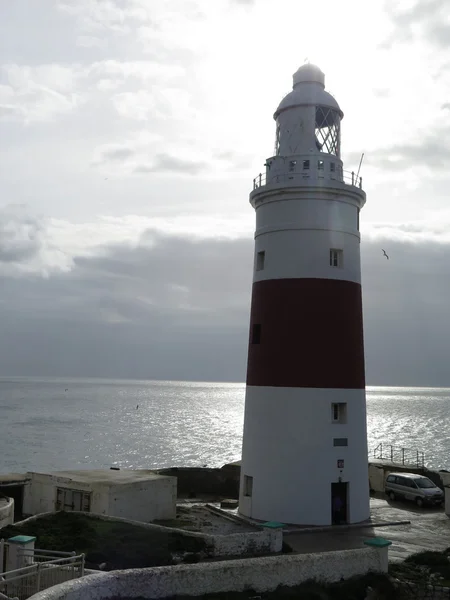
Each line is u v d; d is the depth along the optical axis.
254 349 30.30
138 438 96.94
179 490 38.44
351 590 19.14
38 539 21.06
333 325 29.17
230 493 37.91
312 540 25.48
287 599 17.92
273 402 28.92
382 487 38.06
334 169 30.89
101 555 20.03
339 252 30.12
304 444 28.27
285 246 29.67
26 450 80.06
